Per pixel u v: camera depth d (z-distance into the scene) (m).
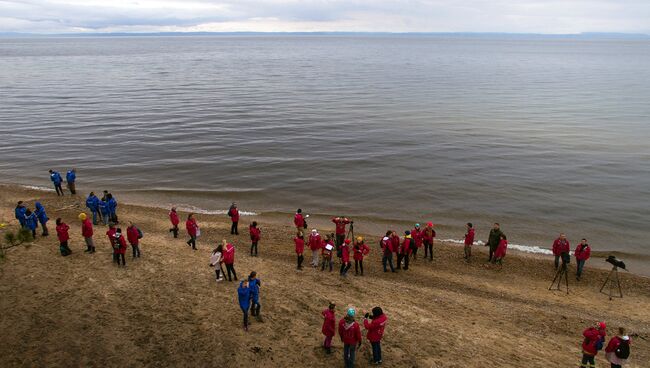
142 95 95.31
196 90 104.44
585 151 50.88
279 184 39.78
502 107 81.62
